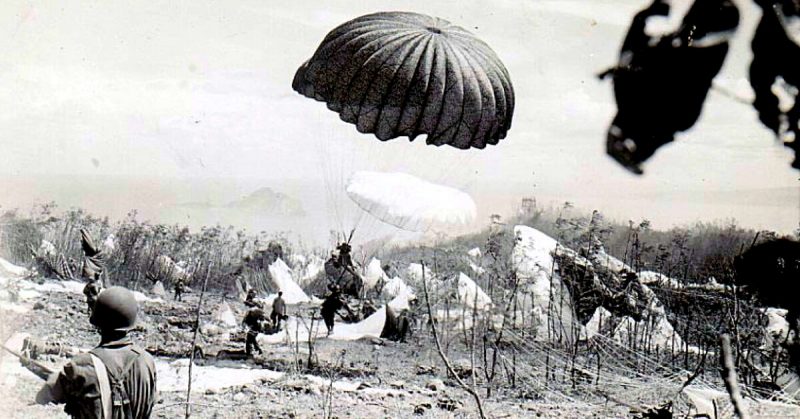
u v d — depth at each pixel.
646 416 6.74
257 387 9.69
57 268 16.73
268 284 18.88
